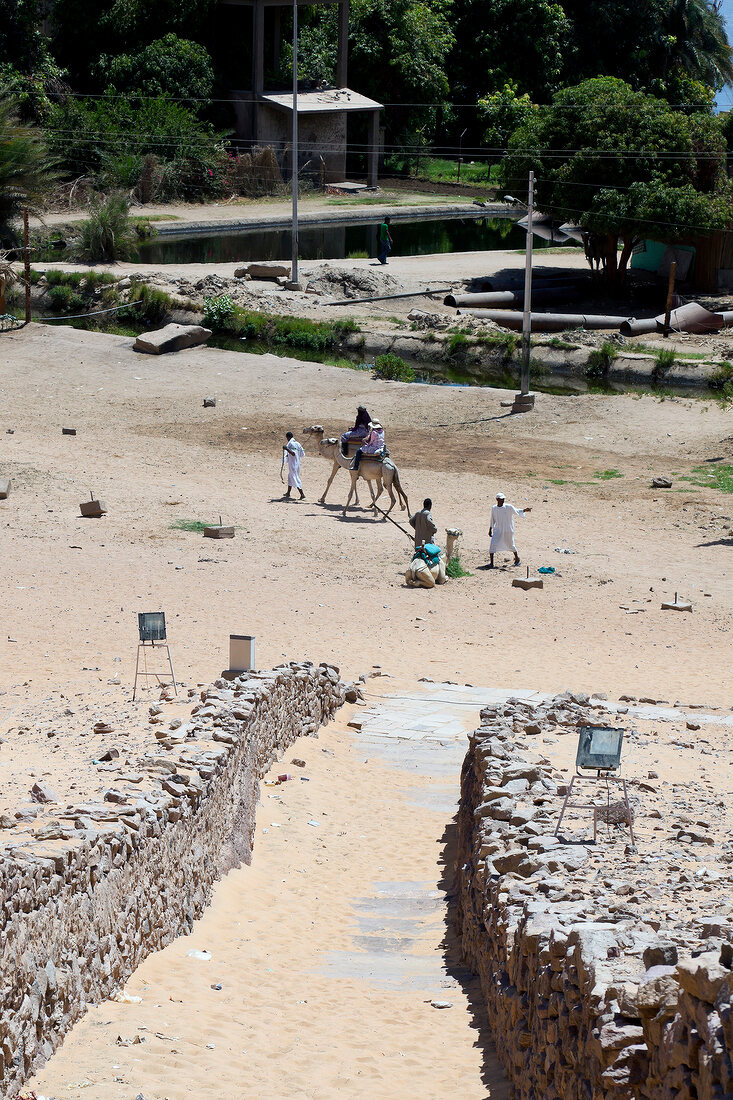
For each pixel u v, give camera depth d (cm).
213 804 1315
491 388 5047
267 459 4075
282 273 6706
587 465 4091
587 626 2614
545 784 1293
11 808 1166
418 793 1741
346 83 10294
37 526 3158
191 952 1118
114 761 1428
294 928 1237
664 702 1981
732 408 4631
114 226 7019
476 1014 972
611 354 5450
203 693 1728
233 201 9338
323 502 3600
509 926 890
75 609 2503
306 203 9525
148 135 9075
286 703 1842
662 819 1186
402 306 6456
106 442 4184
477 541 3275
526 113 10688
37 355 5362
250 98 9769
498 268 7312
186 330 5553
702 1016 536
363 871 1436
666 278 7112
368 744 1967
